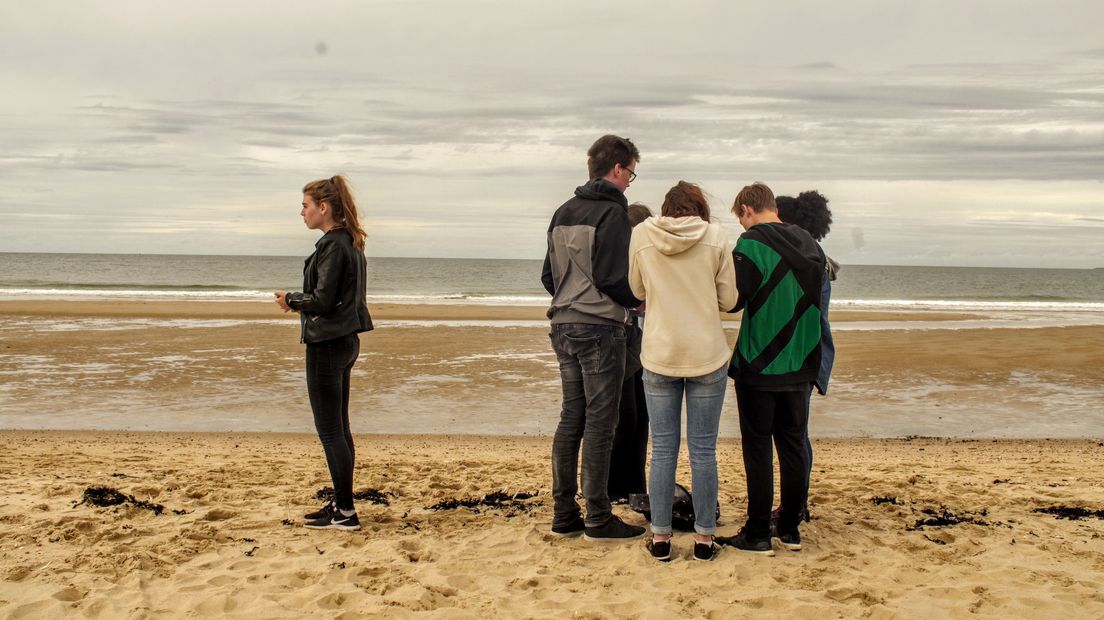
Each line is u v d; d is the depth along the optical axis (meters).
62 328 19.22
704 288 3.73
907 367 13.95
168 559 3.91
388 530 4.45
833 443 8.29
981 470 6.56
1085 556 4.04
